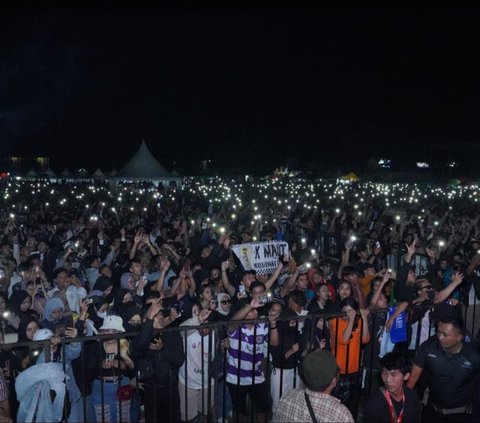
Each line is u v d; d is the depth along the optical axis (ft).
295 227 62.08
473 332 31.42
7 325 25.63
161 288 27.84
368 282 30.25
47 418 17.56
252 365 20.52
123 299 24.85
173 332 20.03
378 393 15.76
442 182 168.66
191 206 93.09
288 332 21.58
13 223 52.80
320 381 13.29
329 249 53.16
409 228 54.19
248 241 45.32
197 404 21.74
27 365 19.76
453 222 60.13
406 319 21.70
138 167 138.21
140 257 36.19
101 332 19.36
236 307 24.45
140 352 18.15
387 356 15.53
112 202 101.35
